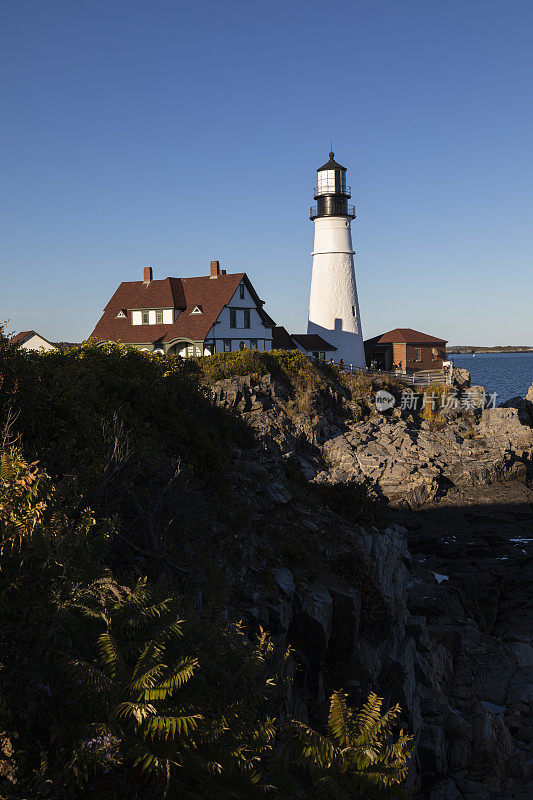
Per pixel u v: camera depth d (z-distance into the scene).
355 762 6.55
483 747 13.91
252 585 11.16
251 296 63.84
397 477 34.47
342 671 12.25
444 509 33.56
